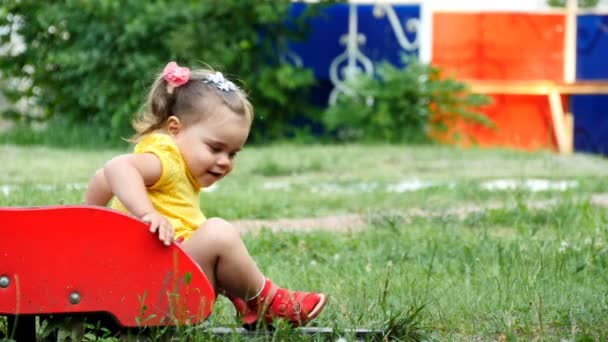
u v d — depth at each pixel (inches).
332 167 545.0
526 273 217.2
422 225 323.9
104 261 153.1
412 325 174.7
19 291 150.9
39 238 151.3
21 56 708.0
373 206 386.3
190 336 156.6
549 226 314.2
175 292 154.8
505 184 469.7
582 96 706.8
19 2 689.0
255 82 685.9
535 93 692.7
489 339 177.0
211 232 164.1
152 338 157.3
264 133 699.4
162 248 154.4
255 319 169.8
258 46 696.4
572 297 203.5
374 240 288.2
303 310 170.2
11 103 727.1
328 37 713.6
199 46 657.6
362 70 713.6
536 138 703.7
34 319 162.7
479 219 328.5
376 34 711.1
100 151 622.2
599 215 321.1
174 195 171.5
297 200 402.3
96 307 153.3
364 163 559.8
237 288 168.2
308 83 679.7
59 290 152.2
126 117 656.4
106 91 652.7
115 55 654.5
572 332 174.7
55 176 463.8
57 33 692.7
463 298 203.6
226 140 172.7
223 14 678.5
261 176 510.0
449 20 709.3
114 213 152.9
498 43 709.3
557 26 713.0
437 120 689.0
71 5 647.8
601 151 706.2
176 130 174.1
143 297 154.2
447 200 403.5
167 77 175.2
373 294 208.2
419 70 679.7
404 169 540.4
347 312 189.0
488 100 676.7
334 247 281.6
